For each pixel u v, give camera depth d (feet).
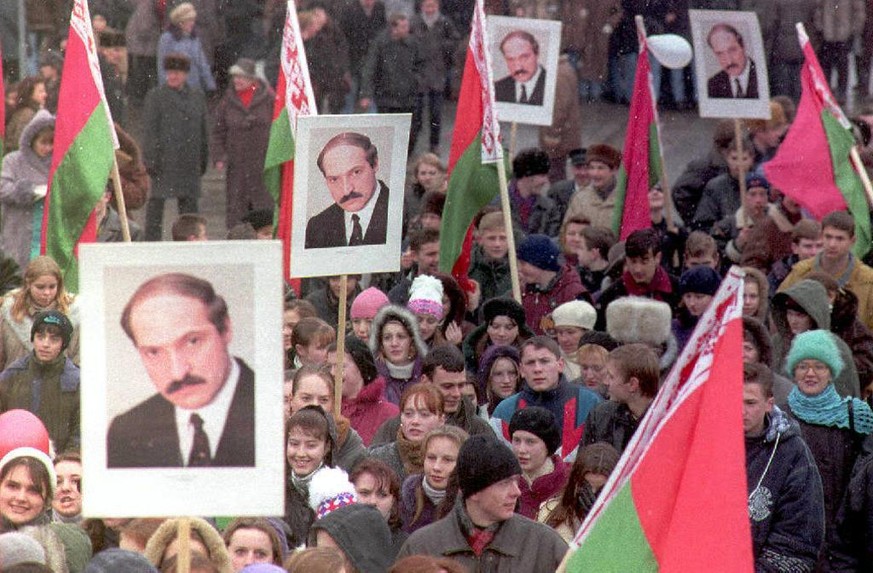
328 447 80.18
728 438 54.60
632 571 56.13
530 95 151.53
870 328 114.11
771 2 232.73
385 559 67.82
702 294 106.22
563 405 91.91
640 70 136.56
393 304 99.55
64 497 75.05
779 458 79.10
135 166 142.92
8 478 71.51
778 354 102.73
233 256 54.19
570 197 163.02
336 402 85.25
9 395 94.07
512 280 111.45
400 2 216.33
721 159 160.04
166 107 175.01
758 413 78.38
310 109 111.75
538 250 116.57
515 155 168.45
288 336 102.83
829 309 100.01
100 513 54.13
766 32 232.73
